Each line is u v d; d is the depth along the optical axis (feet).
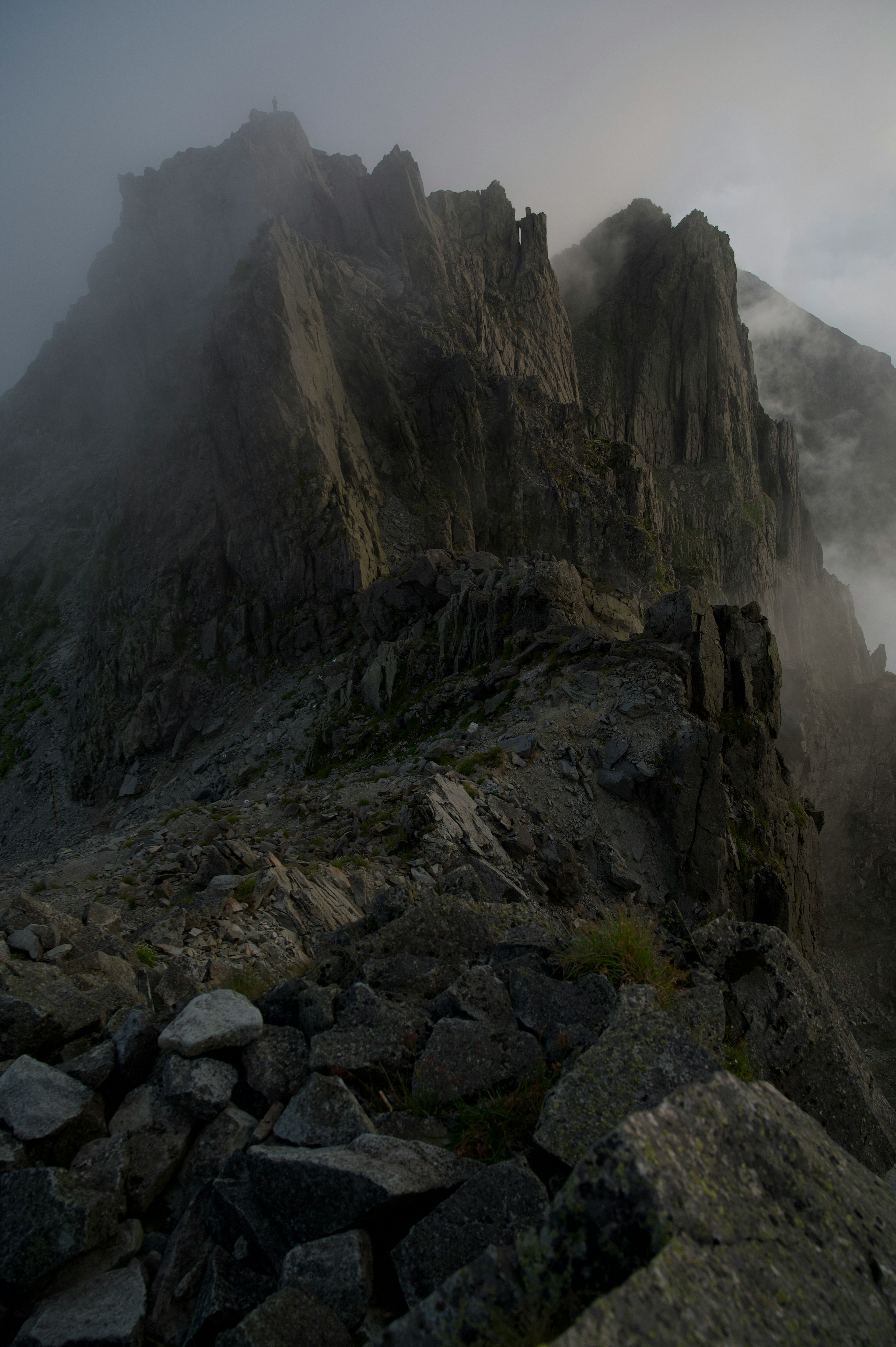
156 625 247.70
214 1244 15.76
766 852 104.63
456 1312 10.93
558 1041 18.49
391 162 360.07
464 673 145.89
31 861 96.94
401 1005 21.12
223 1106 18.35
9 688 312.91
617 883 80.59
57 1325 13.83
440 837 70.59
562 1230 11.27
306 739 167.73
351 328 299.58
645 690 104.73
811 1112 22.49
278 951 47.21
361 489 264.52
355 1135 16.67
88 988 26.30
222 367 256.93
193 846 78.89
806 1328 10.08
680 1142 12.11
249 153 355.77
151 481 277.64
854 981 173.99
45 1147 17.17
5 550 381.60
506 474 307.99
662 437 527.40
